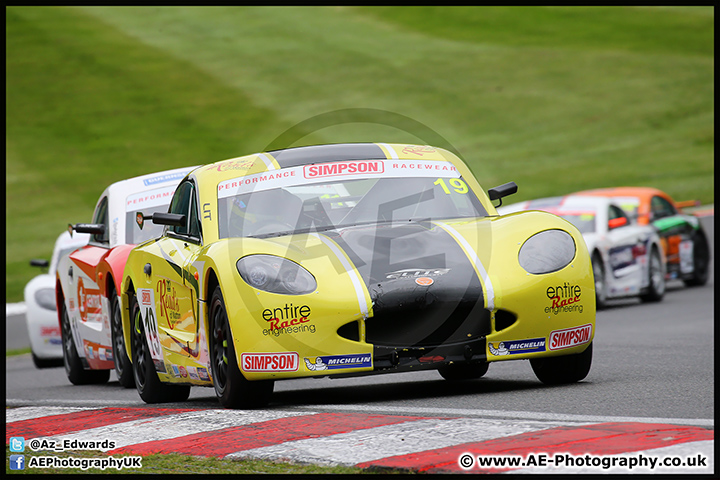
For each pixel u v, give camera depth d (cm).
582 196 5025
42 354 4156
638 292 4719
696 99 13450
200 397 2480
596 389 1909
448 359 1792
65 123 12712
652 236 4841
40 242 8825
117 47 15950
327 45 16388
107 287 2739
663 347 2741
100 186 10581
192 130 12369
